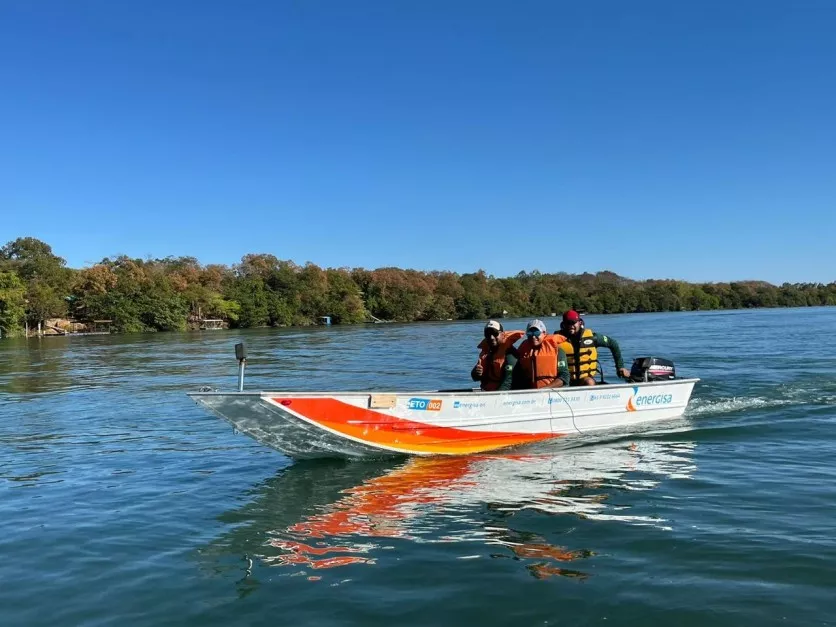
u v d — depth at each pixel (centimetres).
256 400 665
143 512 579
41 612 386
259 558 460
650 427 907
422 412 749
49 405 1291
